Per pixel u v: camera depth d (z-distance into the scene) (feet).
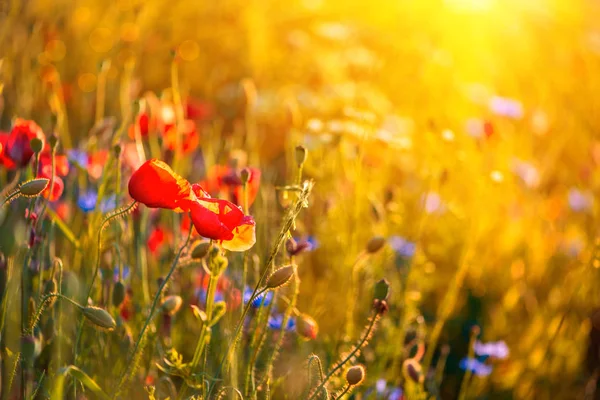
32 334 2.95
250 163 4.10
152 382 3.25
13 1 4.77
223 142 3.84
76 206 3.77
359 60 6.21
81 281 3.34
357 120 4.16
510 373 4.09
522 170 5.17
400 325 3.69
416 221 4.55
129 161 3.69
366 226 4.09
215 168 3.67
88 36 6.03
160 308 3.10
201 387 3.03
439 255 4.61
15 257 3.06
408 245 4.06
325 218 4.08
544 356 4.05
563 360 4.15
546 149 6.54
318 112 5.19
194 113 4.69
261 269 3.50
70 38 5.85
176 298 3.11
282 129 5.29
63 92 5.13
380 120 4.99
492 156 4.77
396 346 3.58
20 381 3.07
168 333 3.26
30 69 4.59
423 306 4.42
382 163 4.54
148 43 6.50
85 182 3.70
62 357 3.11
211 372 3.25
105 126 3.73
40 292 3.08
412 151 5.02
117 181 3.27
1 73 4.35
